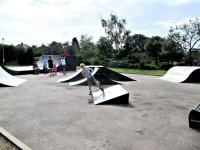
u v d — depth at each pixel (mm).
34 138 5188
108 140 5109
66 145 4816
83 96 10344
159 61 39938
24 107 8117
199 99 10031
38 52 42781
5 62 40062
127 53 45594
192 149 4684
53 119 6656
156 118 6898
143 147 4750
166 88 13250
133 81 16688
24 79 17578
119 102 8820
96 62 39438
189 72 16766
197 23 32625
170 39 33750
